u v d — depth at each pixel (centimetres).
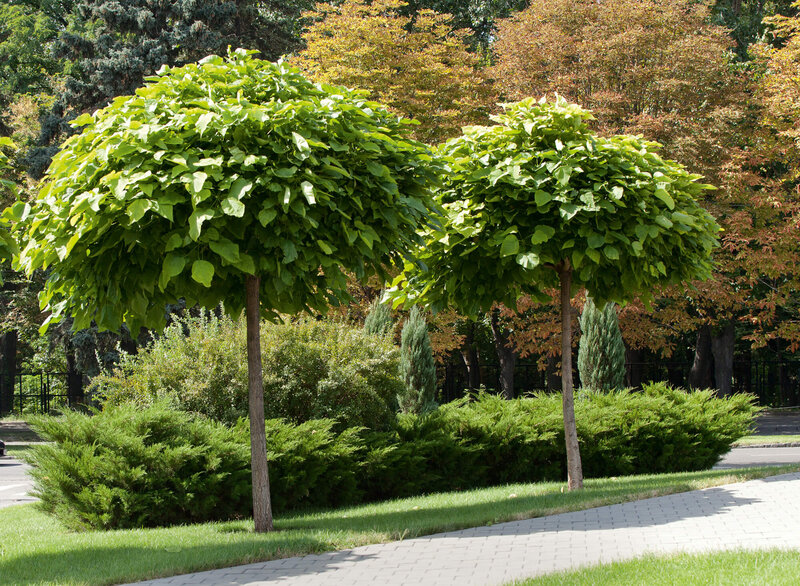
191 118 669
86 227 652
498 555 607
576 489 973
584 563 564
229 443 922
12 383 3369
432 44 2177
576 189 855
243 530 802
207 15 2498
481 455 1165
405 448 1085
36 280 2598
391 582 542
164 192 649
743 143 2175
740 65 2328
